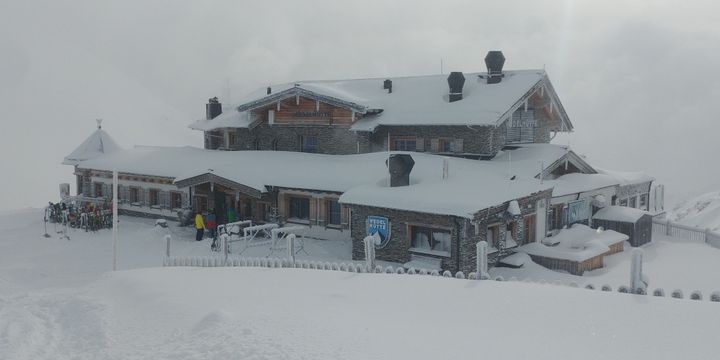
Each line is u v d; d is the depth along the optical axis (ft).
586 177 111.34
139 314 42.96
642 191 131.03
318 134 123.24
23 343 39.09
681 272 79.77
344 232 98.63
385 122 113.29
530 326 36.19
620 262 87.04
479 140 106.22
